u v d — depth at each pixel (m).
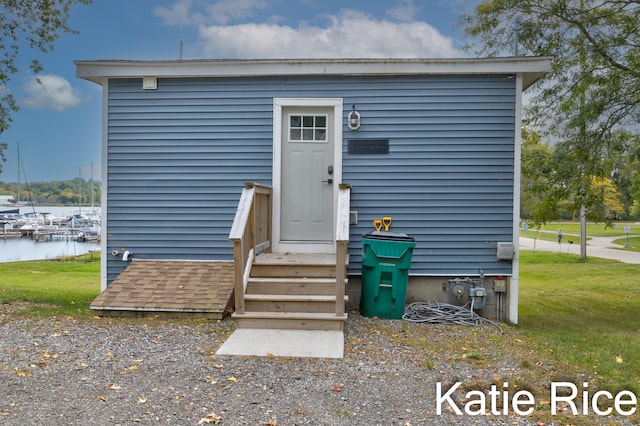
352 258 7.09
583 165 8.52
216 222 7.24
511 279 6.98
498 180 6.98
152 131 7.24
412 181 7.04
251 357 4.65
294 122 7.22
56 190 68.12
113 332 5.58
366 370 4.36
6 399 3.56
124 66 7.06
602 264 17.70
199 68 7.04
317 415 3.39
